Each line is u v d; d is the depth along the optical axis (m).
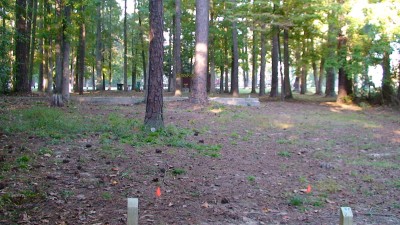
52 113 13.14
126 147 8.91
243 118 15.08
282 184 6.72
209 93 33.44
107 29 43.59
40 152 7.93
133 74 42.12
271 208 5.50
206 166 7.70
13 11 18.45
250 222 4.93
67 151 8.22
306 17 22.53
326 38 24.47
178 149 9.07
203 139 10.61
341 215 2.81
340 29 22.50
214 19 32.19
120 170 7.02
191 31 34.09
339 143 10.89
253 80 37.41
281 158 8.80
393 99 22.72
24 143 8.72
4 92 20.17
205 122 13.71
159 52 10.87
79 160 7.51
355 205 5.77
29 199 5.34
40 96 20.56
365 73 22.98
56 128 10.75
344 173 7.62
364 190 6.51
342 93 24.97
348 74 22.36
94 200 5.47
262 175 7.27
